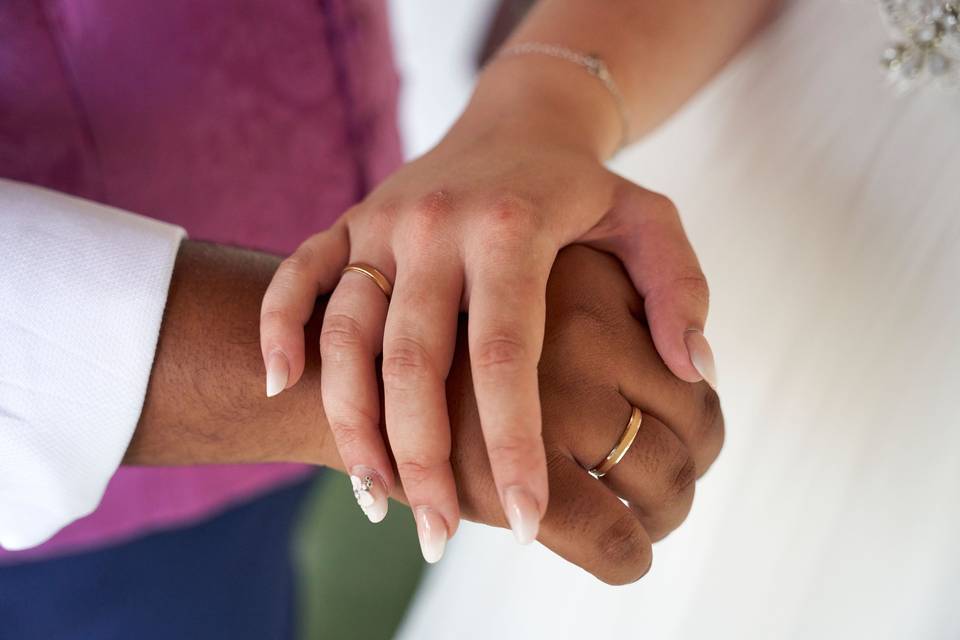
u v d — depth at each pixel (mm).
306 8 587
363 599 1208
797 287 605
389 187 489
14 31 512
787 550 587
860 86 593
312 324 465
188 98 563
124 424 446
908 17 545
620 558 427
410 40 1083
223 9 556
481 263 440
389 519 1316
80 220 455
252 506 676
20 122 528
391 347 434
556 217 461
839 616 573
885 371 571
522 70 545
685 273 466
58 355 438
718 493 615
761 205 629
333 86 615
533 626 692
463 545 764
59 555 595
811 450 586
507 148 495
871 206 585
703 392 462
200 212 594
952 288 560
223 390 453
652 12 566
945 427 554
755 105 641
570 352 447
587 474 433
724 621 606
